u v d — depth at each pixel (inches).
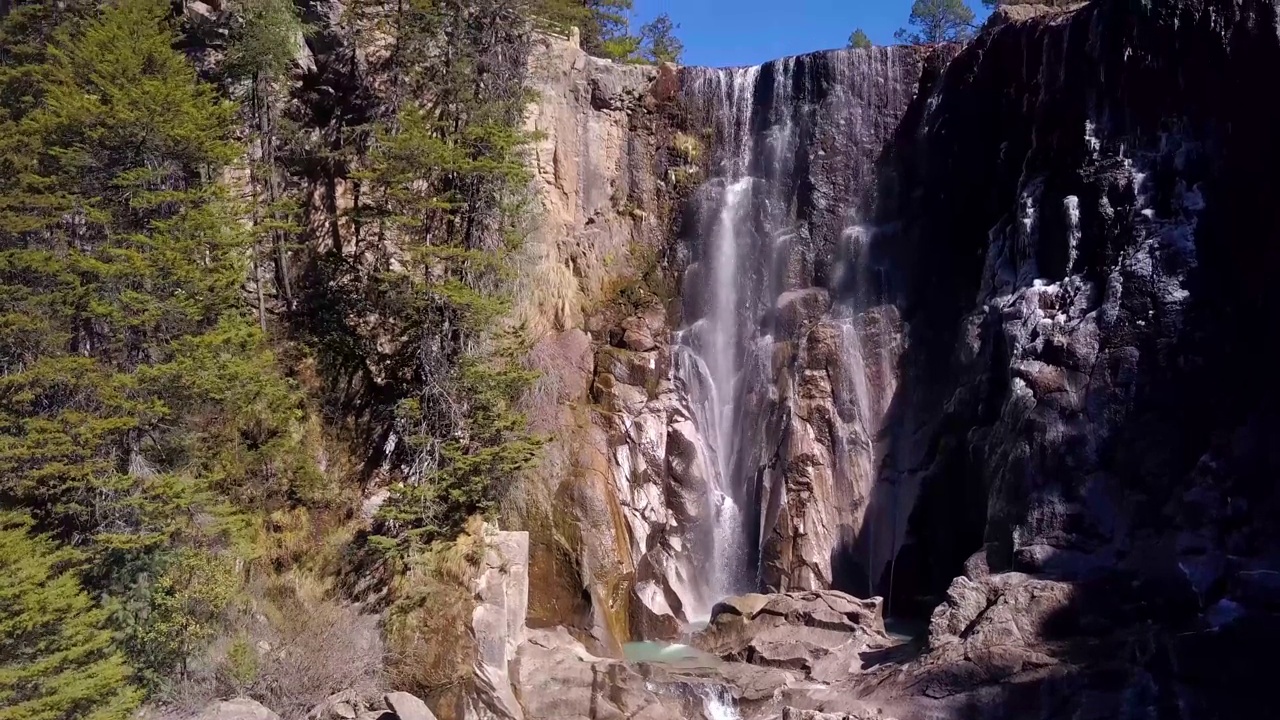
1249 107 985.5
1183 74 1033.5
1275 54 967.0
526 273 1296.8
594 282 1422.2
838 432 1295.5
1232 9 997.2
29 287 896.9
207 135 954.1
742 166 1496.1
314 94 1266.0
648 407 1307.8
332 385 1130.0
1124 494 973.8
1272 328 949.2
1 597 682.8
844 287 1387.8
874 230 1393.9
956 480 1184.2
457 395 1087.6
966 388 1193.4
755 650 1040.2
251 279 1143.6
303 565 1001.5
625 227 1483.8
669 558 1258.6
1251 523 909.8
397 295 1095.6
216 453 967.6
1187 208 1007.6
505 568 1002.1
